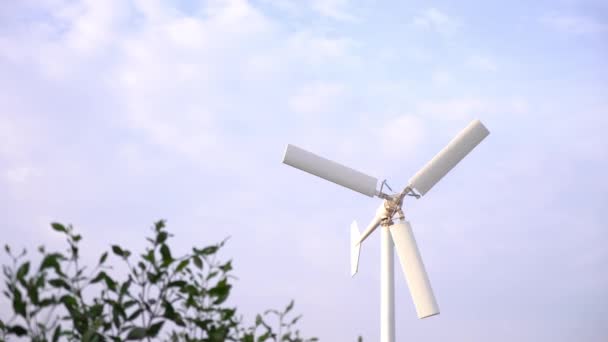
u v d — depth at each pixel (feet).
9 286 8.56
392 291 49.93
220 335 9.80
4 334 8.55
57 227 9.14
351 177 48.96
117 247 9.46
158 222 9.74
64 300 9.07
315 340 10.55
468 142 48.60
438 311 48.06
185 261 9.83
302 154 48.08
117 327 9.36
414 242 49.47
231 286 10.23
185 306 9.93
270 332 10.43
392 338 49.55
